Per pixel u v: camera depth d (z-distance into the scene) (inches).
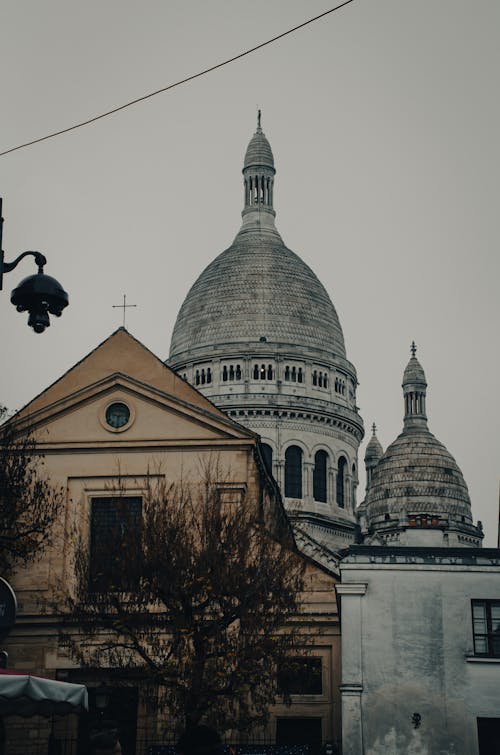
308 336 5851.4
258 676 2146.9
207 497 2420.0
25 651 2640.3
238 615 2207.2
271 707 2726.4
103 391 2839.6
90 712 2571.4
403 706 2209.6
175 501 2417.6
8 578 2637.8
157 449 2785.4
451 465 5954.7
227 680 2156.7
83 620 2252.7
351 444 5654.5
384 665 2233.0
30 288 1244.5
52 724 2536.9
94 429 2817.4
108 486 2746.1
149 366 2891.2
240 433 2775.6
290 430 5487.2
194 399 2861.7
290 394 5634.8
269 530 2409.0
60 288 1258.6
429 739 2192.4
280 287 5989.2
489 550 2338.8
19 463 2402.8
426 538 2837.1
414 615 2256.4
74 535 2689.5
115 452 2795.3
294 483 5428.2
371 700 2215.8
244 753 1979.6
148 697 2198.6
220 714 2132.1
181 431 2797.7
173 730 2190.0
